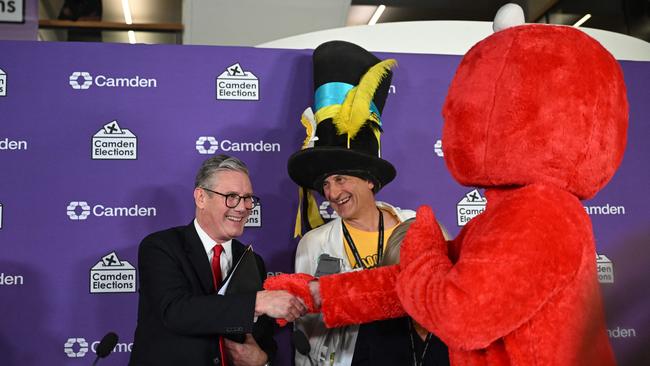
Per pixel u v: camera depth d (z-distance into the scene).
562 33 1.54
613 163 1.53
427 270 1.54
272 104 3.41
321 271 2.62
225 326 2.30
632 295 3.39
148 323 2.52
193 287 2.54
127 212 3.25
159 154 3.30
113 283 3.20
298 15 5.61
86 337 3.15
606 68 1.51
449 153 1.62
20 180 3.19
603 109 1.48
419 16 6.58
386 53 3.49
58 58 3.29
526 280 1.38
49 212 3.20
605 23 6.43
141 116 3.31
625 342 3.29
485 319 1.39
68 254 3.19
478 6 6.53
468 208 3.46
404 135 3.46
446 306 1.42
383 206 2.85
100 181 3.25
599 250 3.48
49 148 3.23
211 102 3.37
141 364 2.47
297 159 2.76
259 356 2.55
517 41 1.53
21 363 3.10
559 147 1.46
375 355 2.49
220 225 2.66
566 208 1.45
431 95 3.50
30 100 3.25
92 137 3.27
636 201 3.54
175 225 3.27
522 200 1.46
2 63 3.25
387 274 2.06
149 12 6.57
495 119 1.50
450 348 1.61
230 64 3.40
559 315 1.42
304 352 2.38
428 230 1.64
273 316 2.25
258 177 3.37
